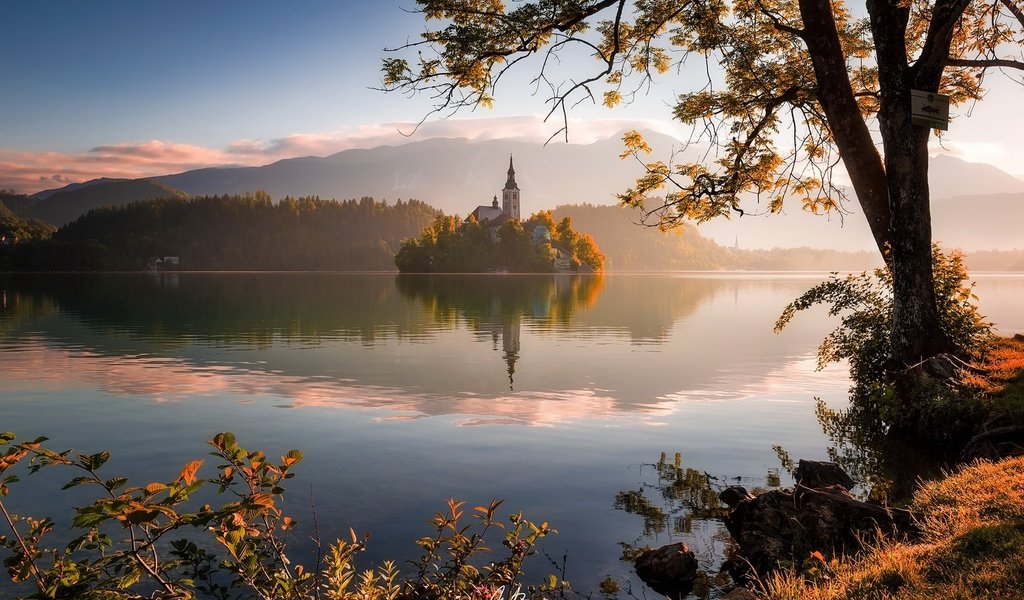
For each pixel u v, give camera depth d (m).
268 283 128.62
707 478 11.30
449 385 20.50
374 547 8.37
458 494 10.53
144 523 3.41
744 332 37.09
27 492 10.64
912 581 5.59
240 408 17.12
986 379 13.28
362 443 13.68
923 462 11.72
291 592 4.55
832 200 18.52
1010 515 6.77
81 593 3.60
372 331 37.44
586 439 14.00
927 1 13.99
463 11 12.16
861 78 18.44
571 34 12.46
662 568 7.50
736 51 16.77
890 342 16.05
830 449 13.00
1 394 18.97
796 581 6.27
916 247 14.28
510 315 49.66
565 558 8.08
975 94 16.69
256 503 3.71
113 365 24.53
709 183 17.36
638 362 25.38
